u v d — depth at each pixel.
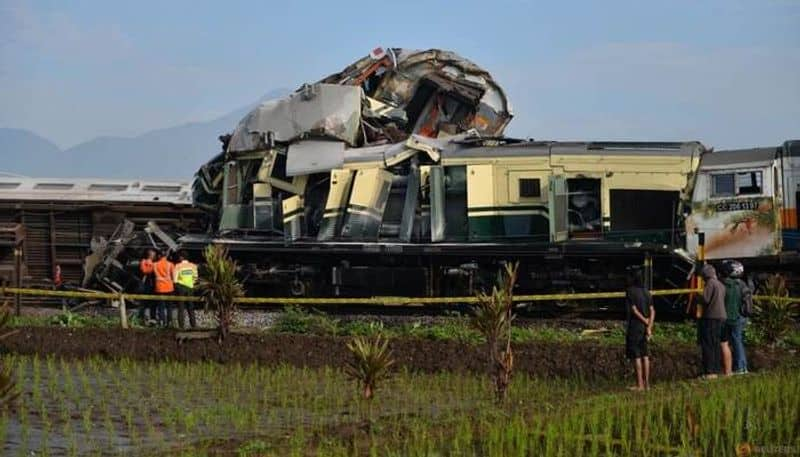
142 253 40.31
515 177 36.16
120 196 48.69
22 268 42.53
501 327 22.97
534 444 17.23
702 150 35.38
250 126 39.75
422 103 41.59
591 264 35.16
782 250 33.62
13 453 17.61
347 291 37.84
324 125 38.50
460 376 26.33
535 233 35.84
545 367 26.89
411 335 29.45
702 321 24.66
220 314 29.77
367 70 41.22
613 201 35.09
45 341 30.14
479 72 42.38
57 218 46.12
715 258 34.22
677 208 34.53
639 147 35.50
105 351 29.72
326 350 28.56
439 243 36.59
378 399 23.05
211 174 41.84
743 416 18.62
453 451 16.97
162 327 31.89
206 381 25.55
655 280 34.38
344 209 37.84
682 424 17.64
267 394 23.64
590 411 19.25
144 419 20.67
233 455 17.31
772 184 33.62
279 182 39.03
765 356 27.14
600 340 28.25
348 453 17.14
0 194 48.41
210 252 30.17
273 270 38.59
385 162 37.59
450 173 36.97
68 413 21.28
